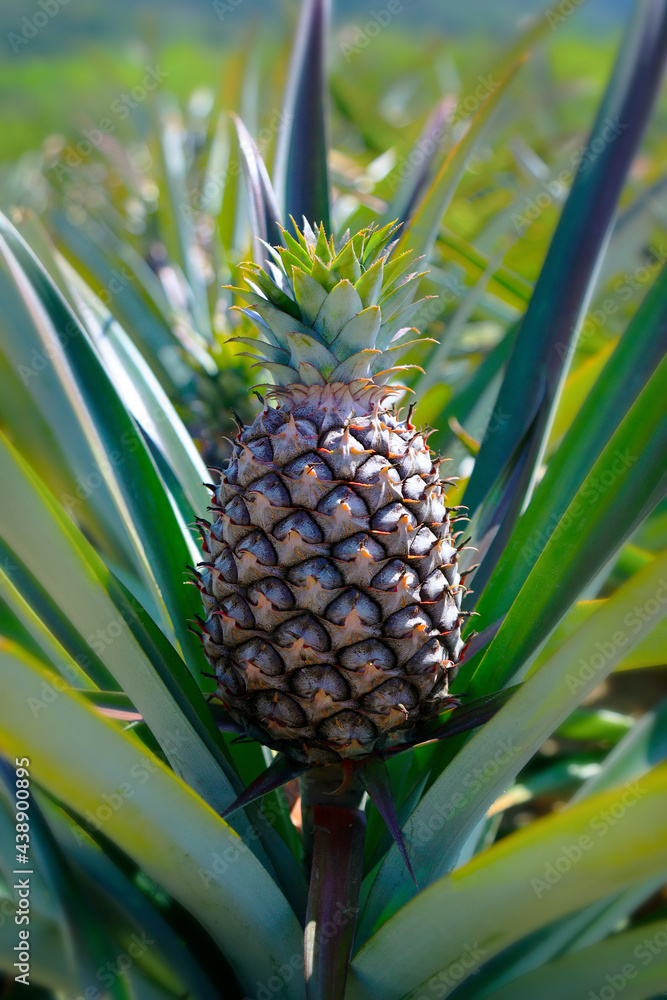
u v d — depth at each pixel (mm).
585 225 737
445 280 1000
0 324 648
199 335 1106
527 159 1392
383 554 583
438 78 1960
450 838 603
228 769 613
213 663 616
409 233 744
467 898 539
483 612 676
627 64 757
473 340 1258
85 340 670
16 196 1737
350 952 571
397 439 603
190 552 688
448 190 732
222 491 607
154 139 1370
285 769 601
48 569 561
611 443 604
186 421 952
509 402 731
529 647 615
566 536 609
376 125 1473
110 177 1561
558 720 560
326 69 816
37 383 663
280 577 582
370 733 594
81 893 591
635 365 666
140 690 583
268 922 586
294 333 598
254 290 632
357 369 604
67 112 2094
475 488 732
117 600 584
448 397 888
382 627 583
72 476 687
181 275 1227
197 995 619
